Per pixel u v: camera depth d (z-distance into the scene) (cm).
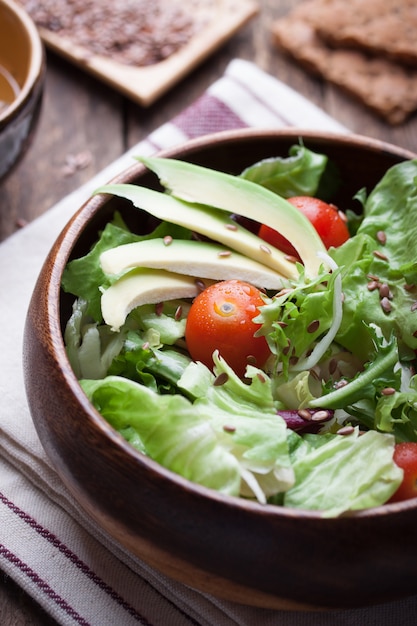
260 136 52
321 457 45
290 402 47
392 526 42
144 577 49
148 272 48
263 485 44
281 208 49
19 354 54
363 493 44
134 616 49
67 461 44
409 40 70
